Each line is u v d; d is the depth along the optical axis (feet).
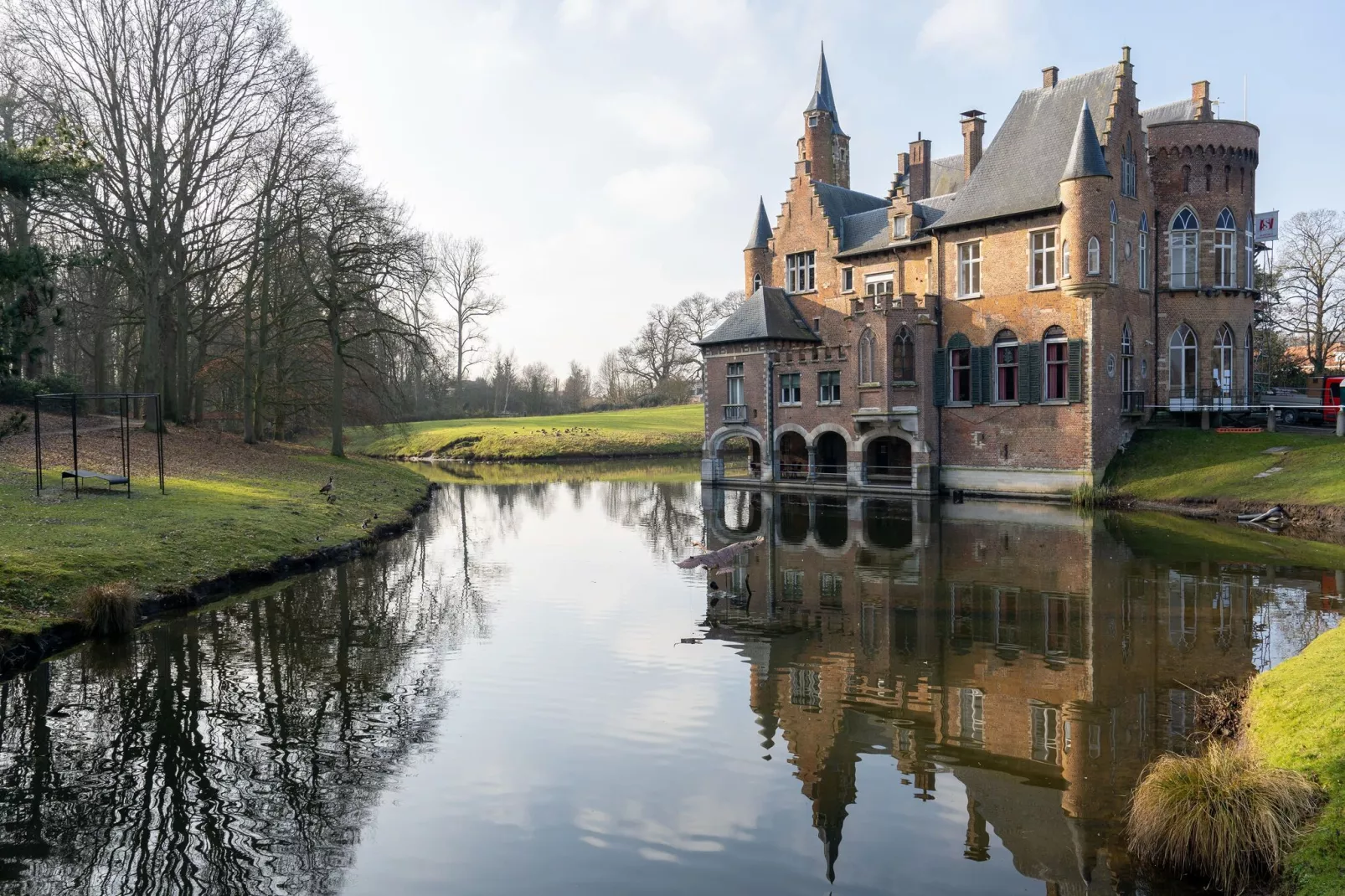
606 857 29.45
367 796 33.91
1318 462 103.45
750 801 33.22
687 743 38.70
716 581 72.38
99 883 27.99
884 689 45.06
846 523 105.50
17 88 106.11
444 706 43.34
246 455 126.31
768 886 27.55
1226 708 38.93
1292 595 61.93
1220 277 130.72
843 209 166.61
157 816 32.27
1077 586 66.44
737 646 53.16
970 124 158.10
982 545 86.22
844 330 157.38
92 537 65.21
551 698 44.47
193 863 29.17
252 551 72.90
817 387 146.51
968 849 29.43
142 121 114.83
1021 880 27.40
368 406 171.42
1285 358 195.52
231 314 145.38
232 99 120.88
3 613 50.67
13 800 33.45
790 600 64.85
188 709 42.63
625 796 33.78
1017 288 127.34
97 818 32.12
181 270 122.01
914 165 170.71
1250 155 130.62
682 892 27.35
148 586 60.08
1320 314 193.26
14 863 29.12
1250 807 25.90
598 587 71.31
